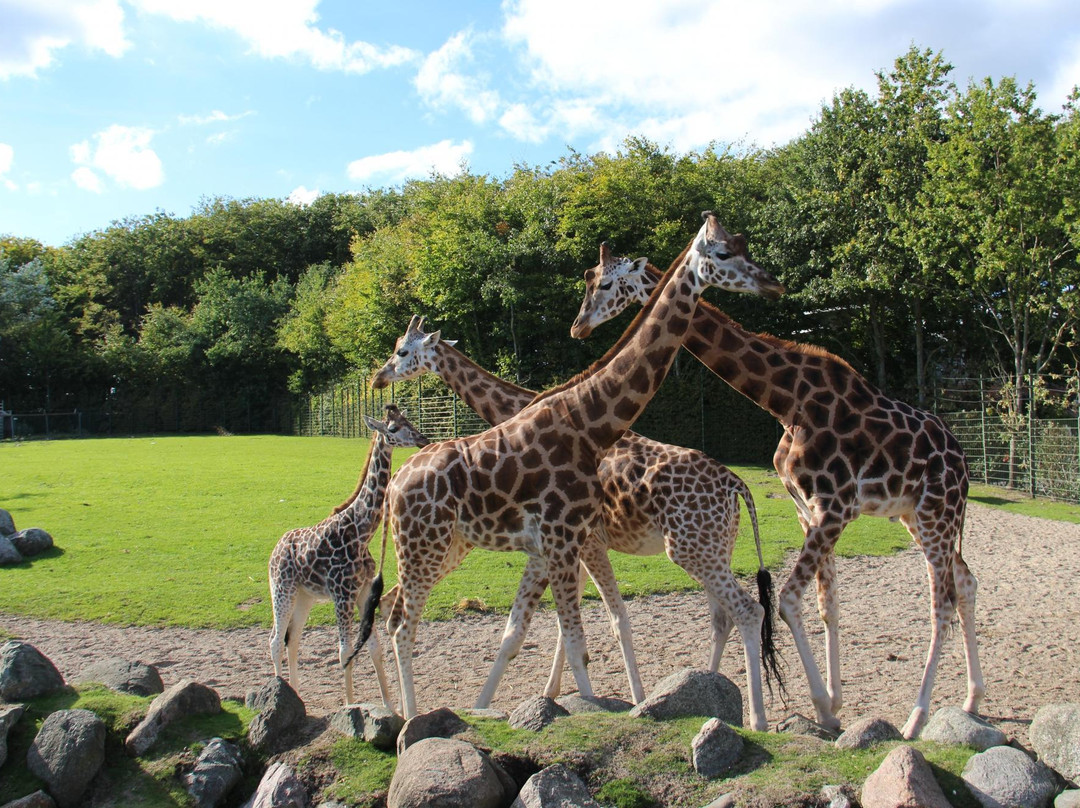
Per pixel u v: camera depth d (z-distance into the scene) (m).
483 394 7.36
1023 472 19.38
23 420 44.41
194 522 13.38
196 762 4.40
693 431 25.03
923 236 19.61
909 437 5.59
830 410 5.66
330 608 9.07
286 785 4.16
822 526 5.51
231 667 7.02
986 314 22.27
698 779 4.00
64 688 5.00
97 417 46.28
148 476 19.44
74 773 4.29
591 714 4.52
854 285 21.17
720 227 5.25
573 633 5.24
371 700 6.27
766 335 5.98
